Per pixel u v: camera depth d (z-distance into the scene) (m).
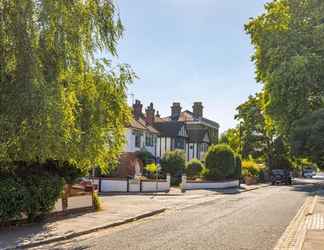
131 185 40.34
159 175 54.59
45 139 14.38
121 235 15.70
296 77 34.84
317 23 36.84
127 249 12.77
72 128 16.33
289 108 36.09
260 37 38.44
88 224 17.70
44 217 18.33
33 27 14.75
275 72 35.94
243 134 76.56
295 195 39.06
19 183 16.33
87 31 16.64
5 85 14.39
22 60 14.38
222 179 52.72
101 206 25.34
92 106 17.58
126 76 18.97
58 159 17.11
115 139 19.25
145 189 41.66
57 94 15.02
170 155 57.28
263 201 32.28
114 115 18.72
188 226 18.36
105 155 19.08
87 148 17.17
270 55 37.09
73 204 21.27
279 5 38.06
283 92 35.72
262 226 18.36
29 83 14.18
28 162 16.73
